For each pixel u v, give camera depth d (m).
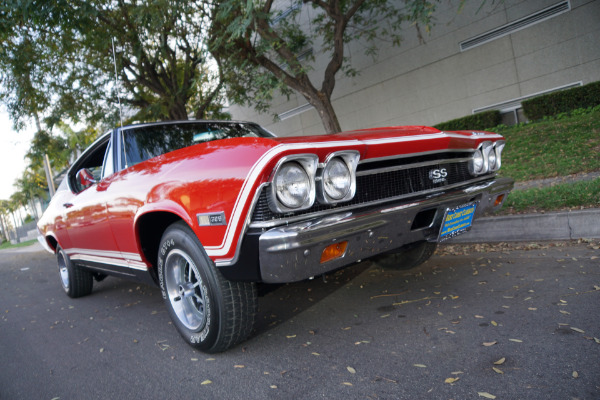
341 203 2.31
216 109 12.43
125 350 3.00
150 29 8.09
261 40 7.72
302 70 7.71
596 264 3.18
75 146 21.45
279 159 2.00
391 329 2.63
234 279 2.30
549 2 10.36
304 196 2.10
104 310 4.24
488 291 3.01
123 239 3.12
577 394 1.71
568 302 2.61
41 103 10.80
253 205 2.08
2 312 4.88
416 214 2.61
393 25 11.66
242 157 2.15
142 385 2.39
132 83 11.57
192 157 2.48
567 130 8.42
